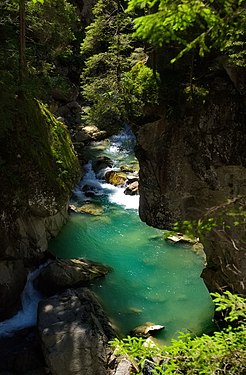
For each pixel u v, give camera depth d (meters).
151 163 13.47
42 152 17.25
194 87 11.73
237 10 3.72
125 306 14.99
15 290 15.14
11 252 15.46
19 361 12.65
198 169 12.25
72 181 18.75
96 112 24.03
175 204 13.29
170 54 12.45
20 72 15.80
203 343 5.04
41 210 16.66
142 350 5.18
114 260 17.64
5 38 17.42
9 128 15.16
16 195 15.74
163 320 14.34
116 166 26.14
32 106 17.95
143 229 19.88
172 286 16.02
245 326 5.53
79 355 12.28
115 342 5.30
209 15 3.69
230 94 11.31
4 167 15.55
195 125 12.01
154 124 13.30
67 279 15.71
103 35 22.39
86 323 13.31
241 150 11.15
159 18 3.67
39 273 16.47
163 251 18.09
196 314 14.58
